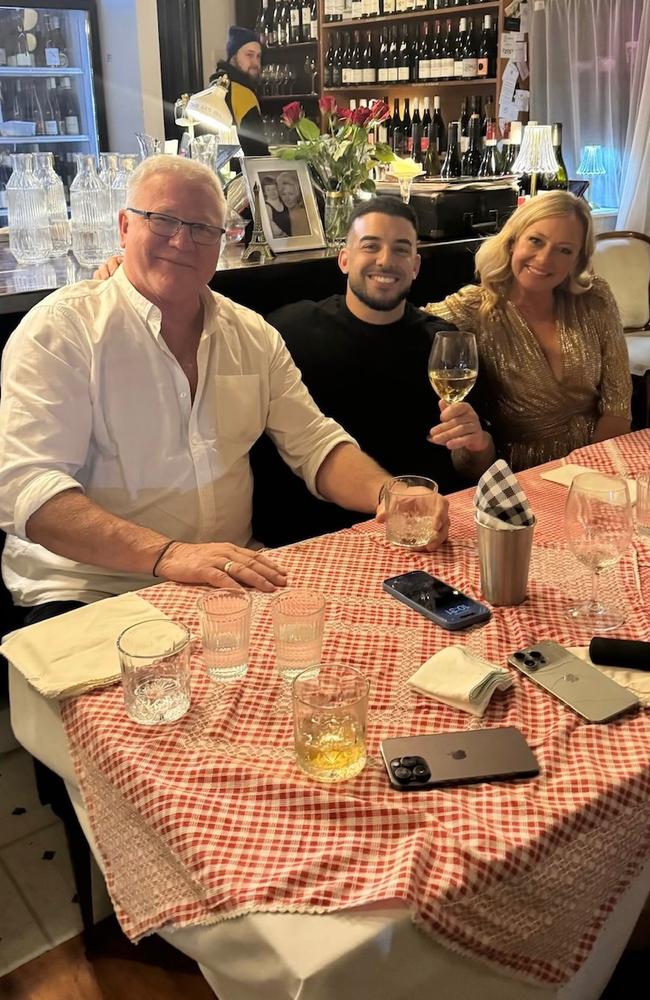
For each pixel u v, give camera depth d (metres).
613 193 5.09
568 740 1.01
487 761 0.96
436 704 1.08
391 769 0.94
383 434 2.34
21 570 1.83
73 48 4.91
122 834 0.97
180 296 1.71
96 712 1.07
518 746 0.98
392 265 2.18
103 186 2.48
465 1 4.85
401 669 1.16
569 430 2.44
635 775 0.95
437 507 1.53
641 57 4.71
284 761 0.99
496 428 2.46
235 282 2.42
